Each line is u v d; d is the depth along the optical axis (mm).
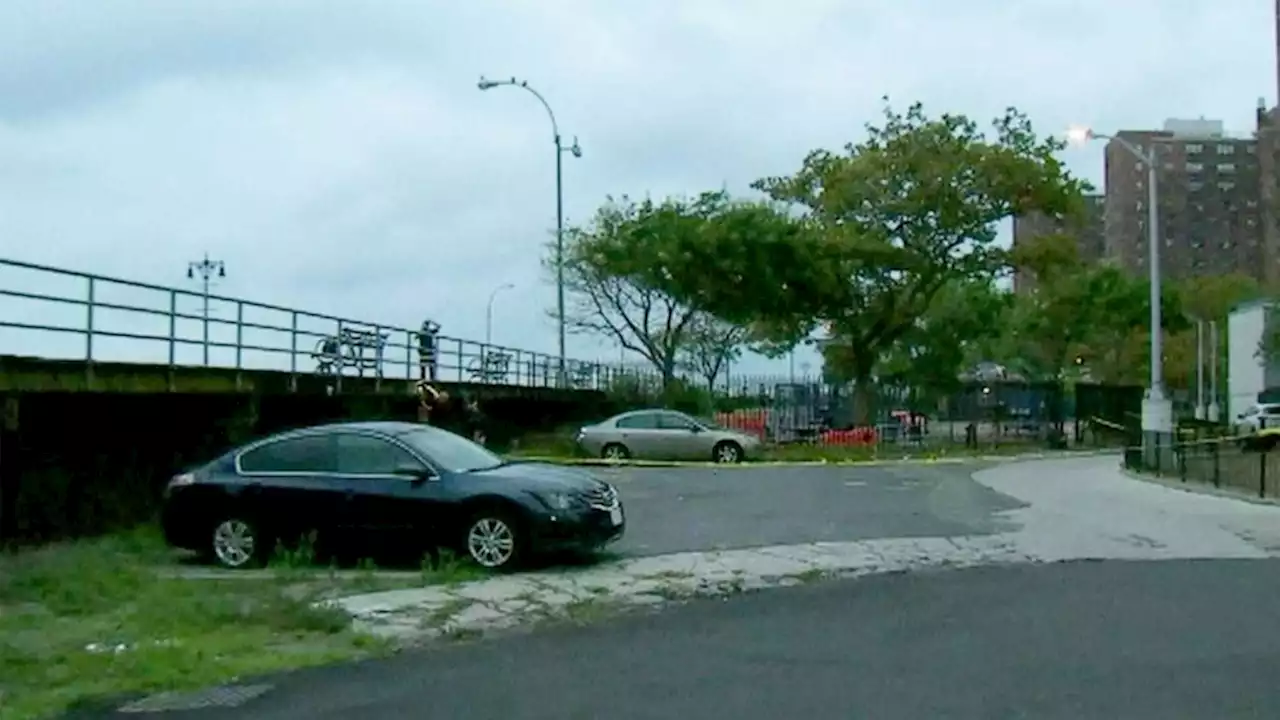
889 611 12406
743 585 14234
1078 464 37406
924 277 51594
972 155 50250
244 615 12250
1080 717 8102
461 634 11555
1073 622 11594
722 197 63562
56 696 9148
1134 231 115000
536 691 9172
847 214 52094
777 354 114062
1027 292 82938
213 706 8883
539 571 15219
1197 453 32344
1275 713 8156
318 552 15977
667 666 9984
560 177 51562
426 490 15562
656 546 17500
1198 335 76188
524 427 47438
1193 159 115000
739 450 38344
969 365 75188
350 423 16844
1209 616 11812
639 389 55438
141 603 12969
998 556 16422
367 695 9133
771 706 8562
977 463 38219
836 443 46031
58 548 17266
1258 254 114562
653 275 52469
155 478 22188
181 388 22344
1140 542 17734
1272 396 64812
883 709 8398
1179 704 8406
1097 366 77188
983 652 10266
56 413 19688
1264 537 18188
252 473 16281
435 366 35781
